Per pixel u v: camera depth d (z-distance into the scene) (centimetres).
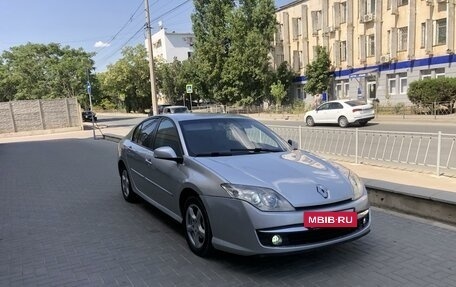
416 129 1744
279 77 3962
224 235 404
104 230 557
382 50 3072
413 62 2817
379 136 906
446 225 518
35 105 3039
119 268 428
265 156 477
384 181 640
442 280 376
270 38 3956
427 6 2683
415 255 432
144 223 582
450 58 2573
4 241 531
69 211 666
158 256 456
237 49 3894
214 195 409
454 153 883
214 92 4238
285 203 378
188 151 486
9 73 4909
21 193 831
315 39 3738
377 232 502
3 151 1823
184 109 3061
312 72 3572
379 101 2998
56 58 4909
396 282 375
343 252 445
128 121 4066
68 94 4338
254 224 377
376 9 3041
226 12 3994
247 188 390
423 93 2317
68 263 448
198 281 390
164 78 5988
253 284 380
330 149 1016
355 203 407
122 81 6078
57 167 1178
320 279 385
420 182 673
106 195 770
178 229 549
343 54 3447
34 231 568
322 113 2214
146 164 580
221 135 521
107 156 1362
